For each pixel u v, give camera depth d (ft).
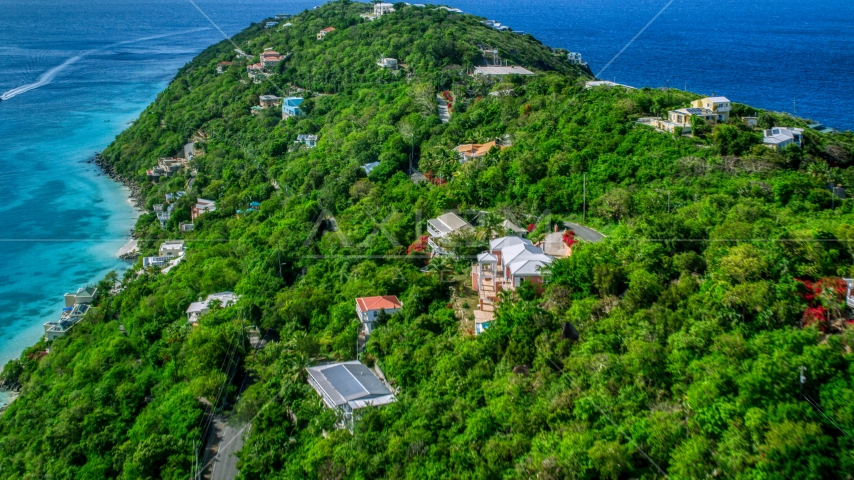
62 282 434.71
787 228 251.39
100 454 255.91
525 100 480.64
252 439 238.68
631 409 193.47
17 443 274.57
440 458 199.52
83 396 287.28
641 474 176.35
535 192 344.28
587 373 210.18
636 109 414.41
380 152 469.16
